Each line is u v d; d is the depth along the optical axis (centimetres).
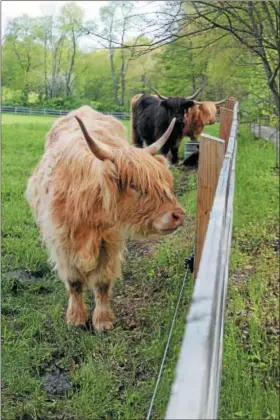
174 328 395
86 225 388
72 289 429
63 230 400
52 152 443
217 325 153
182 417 79
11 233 619
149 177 354
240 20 541
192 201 780
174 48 816
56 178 406
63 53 4769
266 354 421
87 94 4791
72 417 326
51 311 442
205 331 105
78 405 331
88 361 377
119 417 319
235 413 333
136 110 1226
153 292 486
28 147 1378
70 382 362
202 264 146
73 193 388
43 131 1934
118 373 367
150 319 432
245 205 833
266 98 1061
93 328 430
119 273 426
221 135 948
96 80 4753
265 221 771
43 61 4784
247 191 909
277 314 491
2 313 447
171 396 85
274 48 588
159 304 455
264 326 470
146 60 3812
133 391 342
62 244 406
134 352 390
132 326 431
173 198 363
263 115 1193
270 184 969
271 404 352
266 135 1748
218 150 375
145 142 1210
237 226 745
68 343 403
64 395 348
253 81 1113
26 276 522
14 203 735
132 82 4366
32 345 400
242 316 478
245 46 616
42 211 440
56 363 381
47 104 4500
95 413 326
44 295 487
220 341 188
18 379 354
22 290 487
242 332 454
